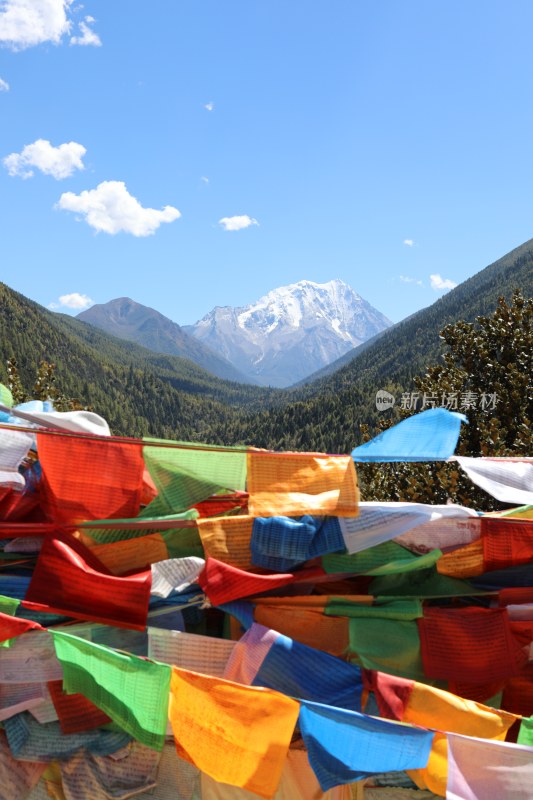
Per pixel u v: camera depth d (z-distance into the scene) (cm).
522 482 296
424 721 231
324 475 279
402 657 258
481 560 287
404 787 246
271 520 272
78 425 301
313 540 272
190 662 245
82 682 239
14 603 243
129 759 251
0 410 298
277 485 277
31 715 256
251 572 274
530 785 208
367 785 248
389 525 275
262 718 217
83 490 275
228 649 246
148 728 226
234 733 221
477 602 283
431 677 256
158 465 278
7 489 280
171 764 251
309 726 217
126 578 252
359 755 217
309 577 269
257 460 279
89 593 252
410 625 264
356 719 212
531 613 274
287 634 259
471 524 288
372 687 240
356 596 265
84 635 251
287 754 245
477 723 229
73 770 247
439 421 283
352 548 270
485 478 292
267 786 221
